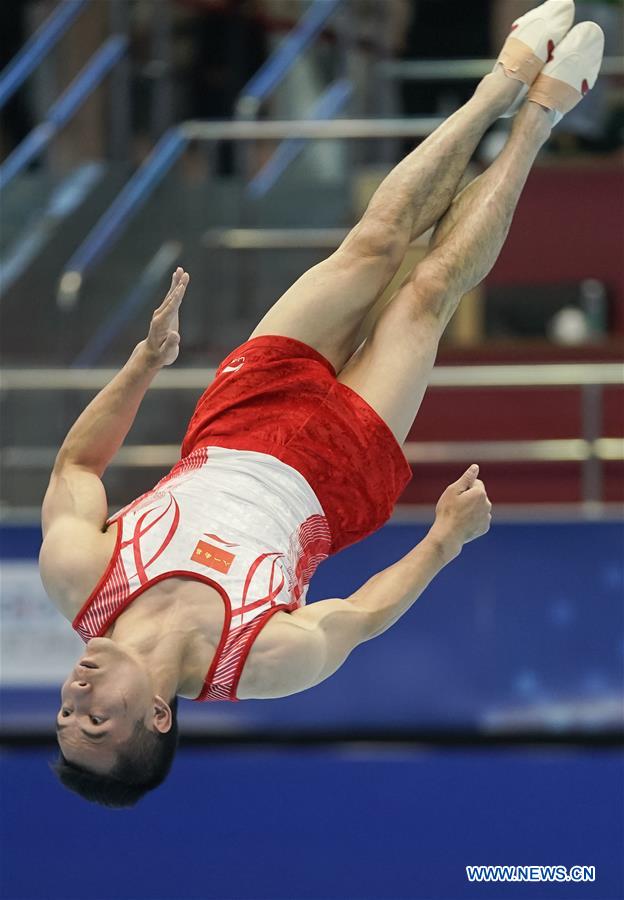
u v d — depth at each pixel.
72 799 21.92
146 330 26.39
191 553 11.73
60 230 27.80
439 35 31.36
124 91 29.05
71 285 24.98
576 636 21.91
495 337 28.45
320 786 21.86
